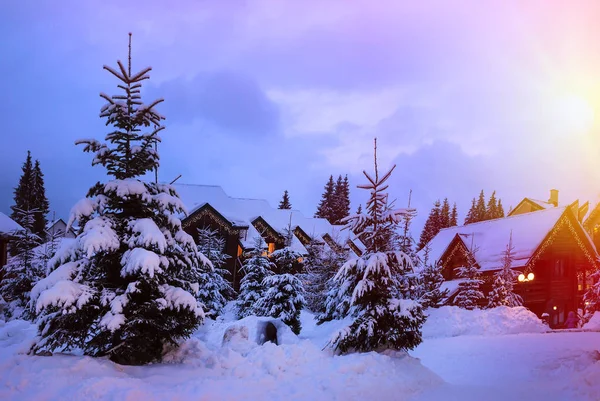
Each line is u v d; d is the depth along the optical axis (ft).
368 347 37.22
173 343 31.60
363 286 36.86
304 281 104.53
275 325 48.85
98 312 29.45
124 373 27.02
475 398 28.81
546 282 107.76
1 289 83.97
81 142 31.09
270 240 139.64
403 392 28.89
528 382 35.35
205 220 119.85
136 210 32.30
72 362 25.94
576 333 67.72
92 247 27.48
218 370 29.96
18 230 87.20
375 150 41.57
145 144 32.76
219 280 94.22
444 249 112.98
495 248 106.22
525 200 158.51
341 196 301.43
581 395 29.35
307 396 25.40
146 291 30.25
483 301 92.32
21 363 25.38
